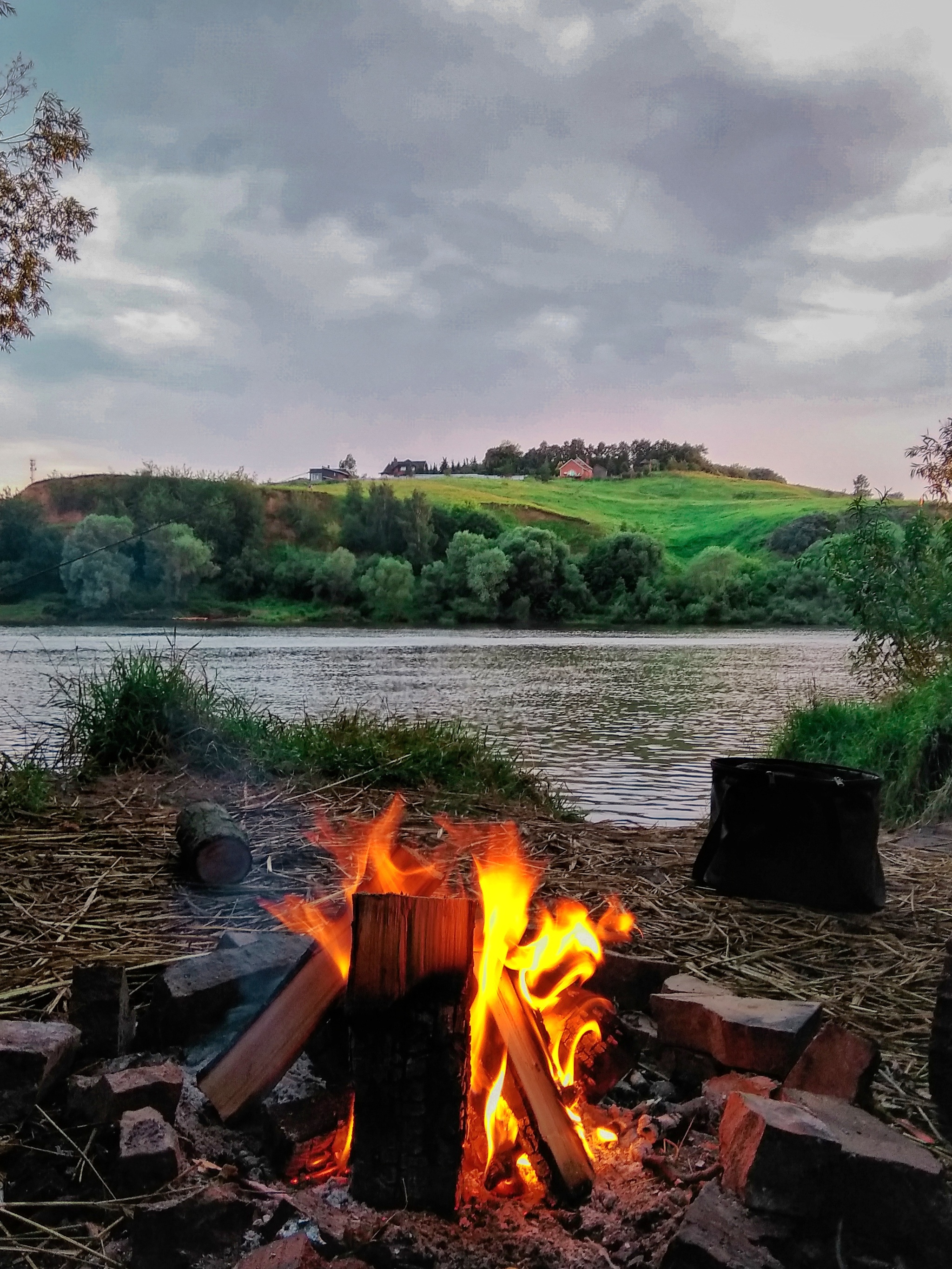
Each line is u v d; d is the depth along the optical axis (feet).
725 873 15.66
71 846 16.98
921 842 22.04
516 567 199.11
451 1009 6.82
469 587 196.13
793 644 128.36
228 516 196.13
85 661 73.36
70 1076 8.03
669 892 15.67
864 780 15.30
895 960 12.85
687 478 421.59
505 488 349.41
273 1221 6.43
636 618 199.21
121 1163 6.83
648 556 215.31
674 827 23.29
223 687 32.35
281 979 8.73
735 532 278.87
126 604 168.04
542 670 80.89
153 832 18.17
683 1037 8.96
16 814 18.94
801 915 14.66
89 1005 8.56
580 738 42.91
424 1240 6.38
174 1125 7.48
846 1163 6.62
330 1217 6.47
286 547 205.16
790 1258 6.38
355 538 215.92
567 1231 6.72
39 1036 7.99
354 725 28.58
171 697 25.96
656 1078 9.00
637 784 31.83
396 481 327.67
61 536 170.50
